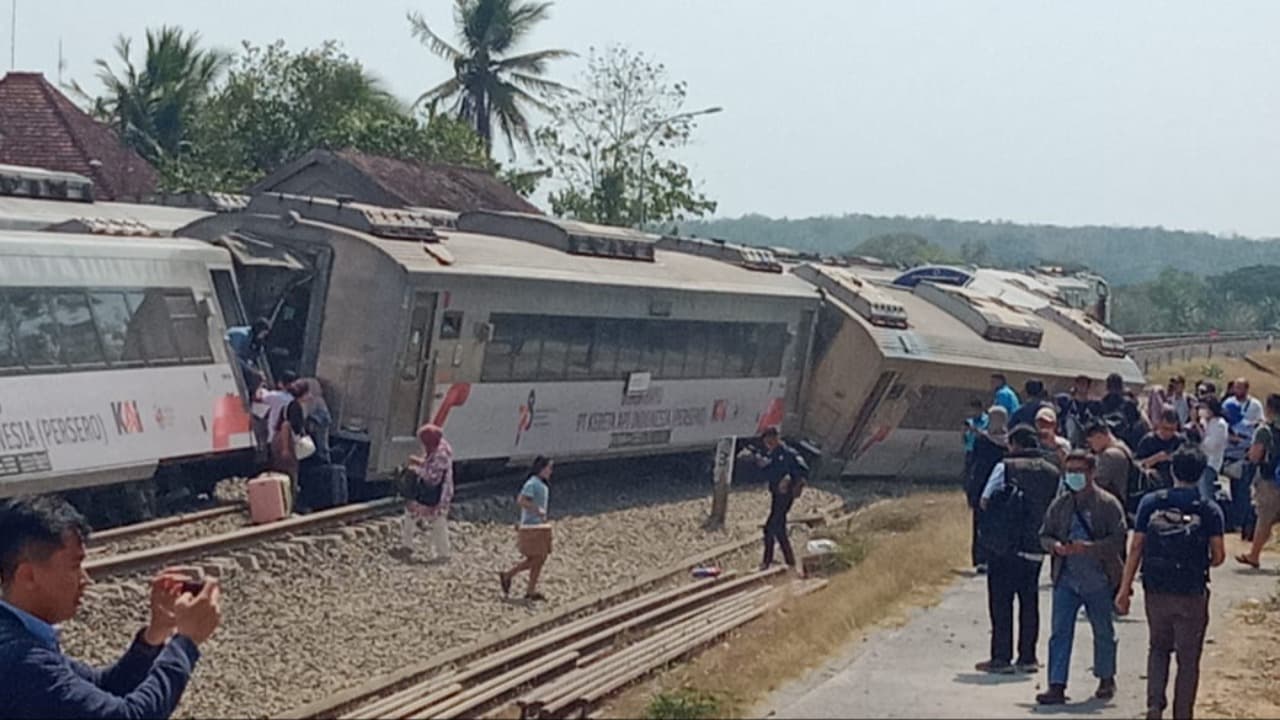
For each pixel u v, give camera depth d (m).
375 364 23.25
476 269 24.33
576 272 26.80
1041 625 16.03
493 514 24.14
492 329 24.77
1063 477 13.15
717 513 25.98
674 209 63.19
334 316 23.77
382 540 20.94
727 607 18.05
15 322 19.09
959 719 11.73
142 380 20.81
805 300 32.94
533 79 64.75
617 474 30.16
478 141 59.12
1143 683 13.38
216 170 53.66
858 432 33.22
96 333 20.28
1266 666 14.52
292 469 22.14
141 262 21.30
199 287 22.20
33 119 44.94
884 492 33.28
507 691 13.84
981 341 36.00
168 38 58.28
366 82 59.50
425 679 14.64
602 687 13.26
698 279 30.31
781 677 13.02
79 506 20.64
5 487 18.48
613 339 27.70
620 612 17.86
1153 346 69.31
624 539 23.91
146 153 56.59
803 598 17.77
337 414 23.53
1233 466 23.12
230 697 13.81
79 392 19.77
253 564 18.36
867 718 11.62
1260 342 86.50
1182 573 11.66
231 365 22.45
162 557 17.80
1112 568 12.57
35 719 7.28
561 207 63.06
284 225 24.20
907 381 33.41
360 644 16.03
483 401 24.91
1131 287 136.62
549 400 26.38
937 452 35.38
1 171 26.17
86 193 27.77
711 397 30.70
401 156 55.88
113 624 15.79
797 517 27.42
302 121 57.28
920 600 17.02
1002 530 13.55
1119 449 15.83
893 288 38.34
